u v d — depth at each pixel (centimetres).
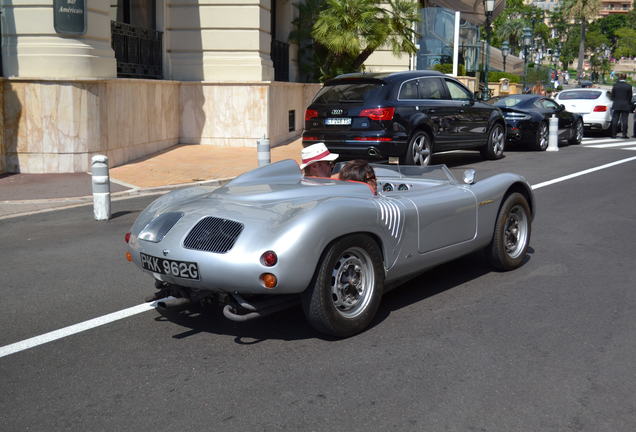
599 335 421
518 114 1549
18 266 614
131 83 1306
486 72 2339
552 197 941
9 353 404
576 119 1748
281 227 379
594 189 1009
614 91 1966
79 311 482
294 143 1678
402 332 429
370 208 416
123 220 823
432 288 524
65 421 317
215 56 1567
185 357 393
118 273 585
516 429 306
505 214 549
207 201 431
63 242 709
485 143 1340
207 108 1558
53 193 1000
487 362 380
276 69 1827
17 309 489
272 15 1892
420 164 1150
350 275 419
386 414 320
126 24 1396
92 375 370
